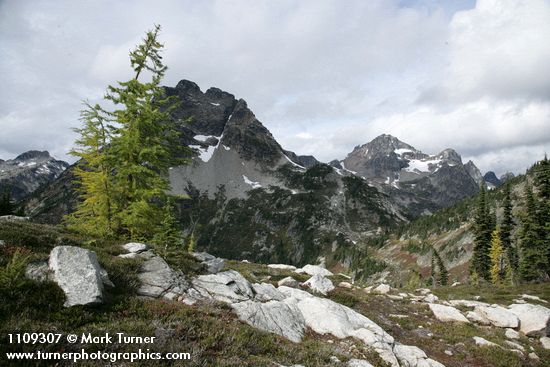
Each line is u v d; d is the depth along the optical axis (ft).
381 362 37.78
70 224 65.46
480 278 187.42
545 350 54.03
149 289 38.91
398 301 75.05
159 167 70.74
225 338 29.81
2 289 27.09
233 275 52.65
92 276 31.91
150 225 67.10
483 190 198.39
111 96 65.31
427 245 453.58
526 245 161.68
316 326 45.70
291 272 87.30
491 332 58.95
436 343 51.98
